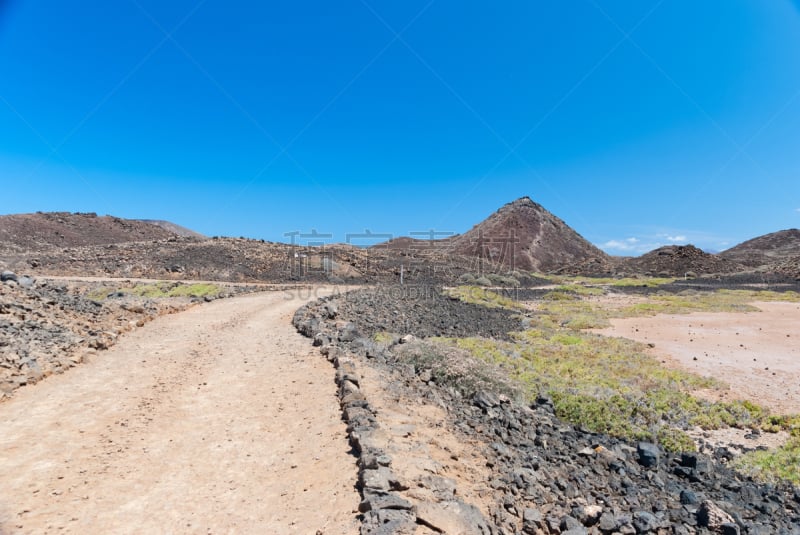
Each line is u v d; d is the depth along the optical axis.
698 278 72.69
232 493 5.79
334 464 6.36
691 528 6.37
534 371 14.77
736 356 18.72
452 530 4.78
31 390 9.05
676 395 13.06
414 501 5.26
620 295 47.44
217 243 50.81
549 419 10.73
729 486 8.09
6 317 12.21
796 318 29.80
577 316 29.75
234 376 10.87
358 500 5.36
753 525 6.58
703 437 10.68
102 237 74.00
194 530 5.01
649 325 26.94
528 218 122.44
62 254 43.12
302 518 5.17
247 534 4.93
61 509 5.32
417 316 23.95
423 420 8.43
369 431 7.06
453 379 11.54
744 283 63.94
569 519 5.74
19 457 6.50
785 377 15.52
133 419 8.09
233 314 19.88
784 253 120.38
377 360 12.40
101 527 5.03
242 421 8.17
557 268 95.81
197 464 6.56
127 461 6.59
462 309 29.20
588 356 17.67
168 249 45.88
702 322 28.19
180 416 8.37
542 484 6.84
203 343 14.11
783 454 9.35
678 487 7.95
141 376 10.52
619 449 9.30
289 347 13.77
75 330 13.10
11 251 54.34
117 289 27.62
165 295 26.86
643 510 6.66
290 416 8.38
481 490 6.12
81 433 7.41
